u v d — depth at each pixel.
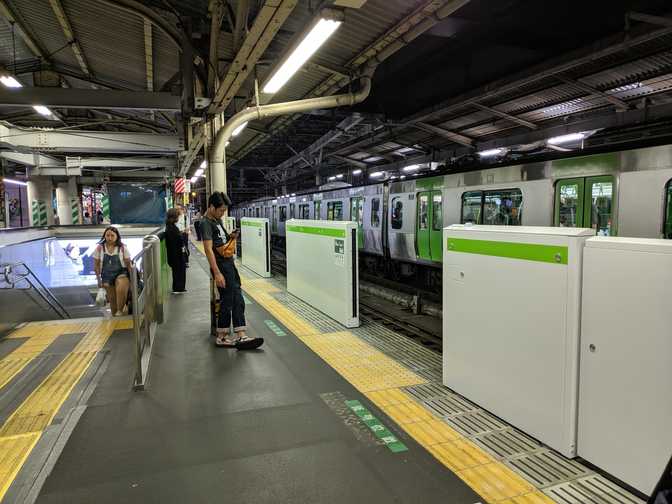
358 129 16.58
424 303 8.80
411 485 2.72
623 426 2.70
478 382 3.79
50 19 7.89
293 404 3.81
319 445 3.16
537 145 12.32
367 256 16.17
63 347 5.25
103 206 18.39
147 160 16.58
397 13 5.21
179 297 8.59
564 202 8.18
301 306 7.82
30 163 15.00
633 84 9.28
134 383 4.14
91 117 14.56
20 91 6.81
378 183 14.48
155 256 6.33
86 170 19.98
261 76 6.59
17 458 2.95
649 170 6.72
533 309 3.23
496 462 2.98
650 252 2.53
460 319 3.98
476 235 3.73
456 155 16.75
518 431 3.39
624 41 6.93
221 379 4.37
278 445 3.15
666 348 2.48
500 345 3.54
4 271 6.50
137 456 2.99
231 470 2.85
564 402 3.02
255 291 9.32
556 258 3.04
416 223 12.55
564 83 9.90
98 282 6.85
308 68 7.02
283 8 3.77
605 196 7.39
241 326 5.42
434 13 4.94
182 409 3.70
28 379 4.30
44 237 10.29
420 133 15.87
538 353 3.21
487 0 7.47
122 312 6.83
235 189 44.44
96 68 10.42
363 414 3.63
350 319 6.42
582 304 2.91
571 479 2.79
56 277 10.36
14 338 5.62
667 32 6.39
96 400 3.86
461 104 10.88
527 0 7.32
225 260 5.30
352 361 4.98
